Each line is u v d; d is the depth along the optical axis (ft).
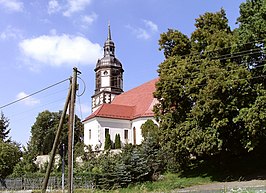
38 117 303.68
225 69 127.34
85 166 160.86
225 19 151.43
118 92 298.97
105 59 304.50
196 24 152.46
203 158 150.51
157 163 142.72
